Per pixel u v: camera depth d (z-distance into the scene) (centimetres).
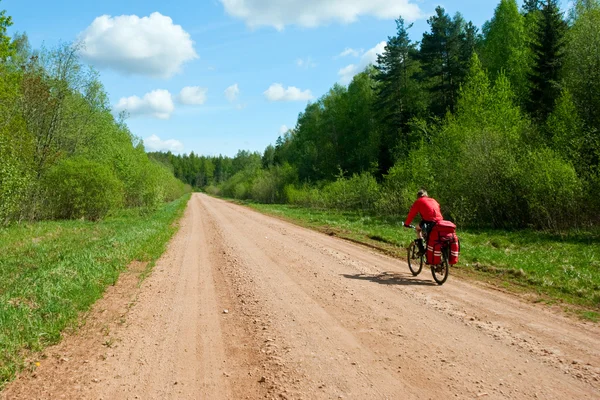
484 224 2119
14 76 2094
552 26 2888
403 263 1144
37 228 2005
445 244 881
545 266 1019
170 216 2989
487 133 2148
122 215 3161
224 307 743
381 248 1398
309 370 474
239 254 1302
